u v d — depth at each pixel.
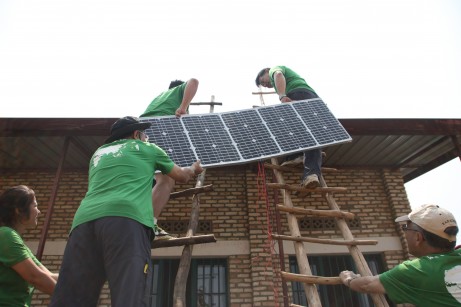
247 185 7.89
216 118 4.39
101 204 2.01
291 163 4.36
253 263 7.06
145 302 1.79
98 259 1.97
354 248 3.45
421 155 7.73
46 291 2.33
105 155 2.37
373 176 8.30
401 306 6.91
